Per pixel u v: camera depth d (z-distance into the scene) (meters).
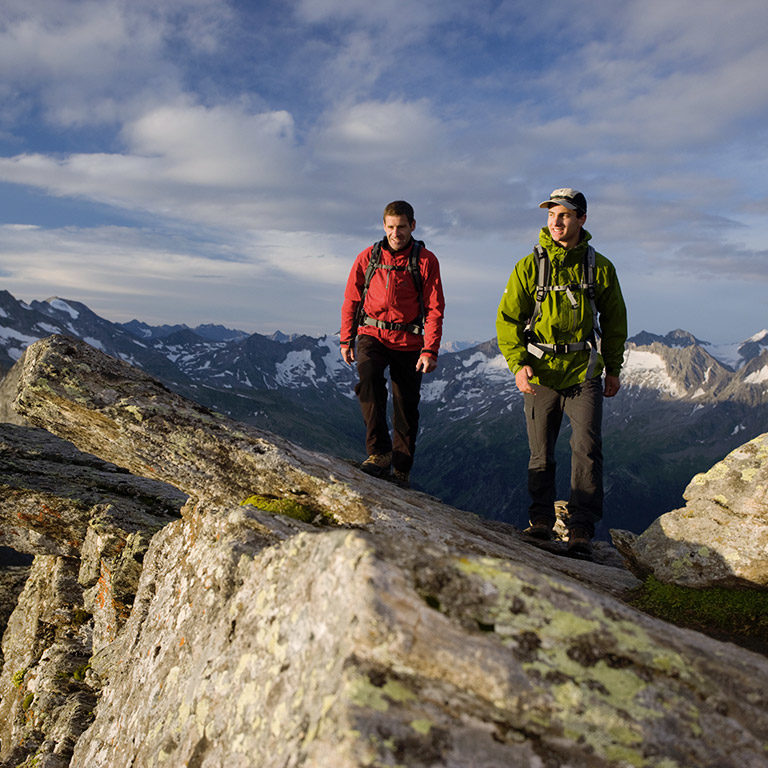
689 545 6.92
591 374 8.55
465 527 7.68
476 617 3.34
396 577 3.45
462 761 2.85
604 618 3.45
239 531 6.20
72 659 11.45
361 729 2.86
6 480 13.48
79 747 6.98
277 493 7.28
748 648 5.83
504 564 3.63
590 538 8.62
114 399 7.52
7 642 14.31
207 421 7.62
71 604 12.91
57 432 8.38
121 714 6.18
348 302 10.17
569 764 2.93
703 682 3.26
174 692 5.15
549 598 3.48
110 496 13.91
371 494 7.23
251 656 4.34
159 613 6.68
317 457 8.05
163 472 7.56
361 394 9.84
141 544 11.23
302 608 4.07
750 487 6.71
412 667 3.18
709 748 3.01
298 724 3.34
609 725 3.03
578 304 8.41
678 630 3.88
